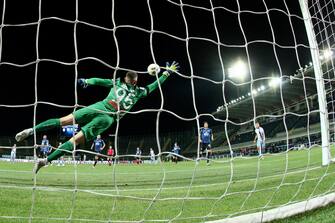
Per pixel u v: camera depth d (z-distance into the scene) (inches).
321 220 133.9
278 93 1535.4
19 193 207.9
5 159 1064.8
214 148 1835.6
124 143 1788.9
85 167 681.6
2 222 137.6
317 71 280.4
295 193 180.5
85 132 206.1
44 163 195.0
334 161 284.2
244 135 1694.1
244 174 323.9
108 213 160.9
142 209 169.8
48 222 141.9
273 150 1234.0
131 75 215.2
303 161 416.5
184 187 241.1
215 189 222.7
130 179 348.2
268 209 148.3
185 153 1786.4
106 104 212.5
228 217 139.2
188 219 144.6
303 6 291.6
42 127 206.2
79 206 176.4
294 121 1480.1
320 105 278.8
